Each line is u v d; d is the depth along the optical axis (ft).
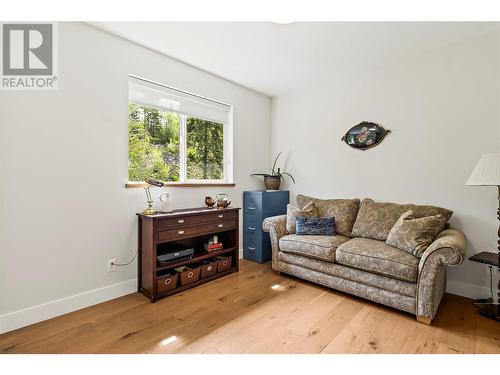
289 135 13.07
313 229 9.55
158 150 9.52
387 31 7.60
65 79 6.91
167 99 9.48
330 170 11.57
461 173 8.30
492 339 5.82
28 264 6.38
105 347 5.52
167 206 8.61
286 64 9.83
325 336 5.95
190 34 7.82
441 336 5.94
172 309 7.22
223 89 11.28
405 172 9.45
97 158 7.52
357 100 10.69
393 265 6.87
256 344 5.65
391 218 8.79
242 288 8.67
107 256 7.75
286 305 7.47
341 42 8.23
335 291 8.44
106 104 7.70
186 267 8.95
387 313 7.02
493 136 7.77
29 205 6.38
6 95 6.12
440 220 7.48
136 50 8.38
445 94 8.57
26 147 6.33
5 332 6.03
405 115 9.42
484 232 7.93
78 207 7.16
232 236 10.42
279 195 12.29
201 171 10.99
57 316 6.77
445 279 8.18
